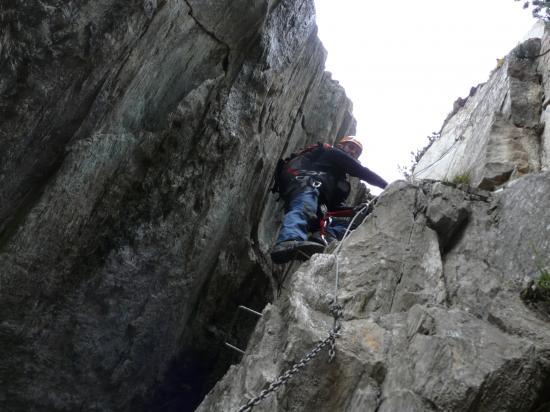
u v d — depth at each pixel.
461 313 3.95
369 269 4.48
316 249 5.64
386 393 3.61
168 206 6.35
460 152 6.70
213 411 3.86
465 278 4.39
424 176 7.27
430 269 4.45
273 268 8.22
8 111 4.95
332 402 3.70
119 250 6.11
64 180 5.42
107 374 6.39
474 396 3.39
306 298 4.29
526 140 5.81
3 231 5.36
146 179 6.09
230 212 7.18
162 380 7.11
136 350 6.54
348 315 4.20
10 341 5.70
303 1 7.21
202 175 6.57
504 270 4.36
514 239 4.48
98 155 5.60
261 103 7.00
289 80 7.73
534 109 6.08
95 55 5.18
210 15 6.05
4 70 4.81
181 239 6.55
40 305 5.73
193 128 6.37
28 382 5.94
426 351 3.66
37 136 5.20
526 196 4.62
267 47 6.84
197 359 7.55
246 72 6.79
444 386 3.46
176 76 6.10
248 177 7.28
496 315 3.96
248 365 4.01
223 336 7.69
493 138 5.87
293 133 8.59
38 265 5.53
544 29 6.77
